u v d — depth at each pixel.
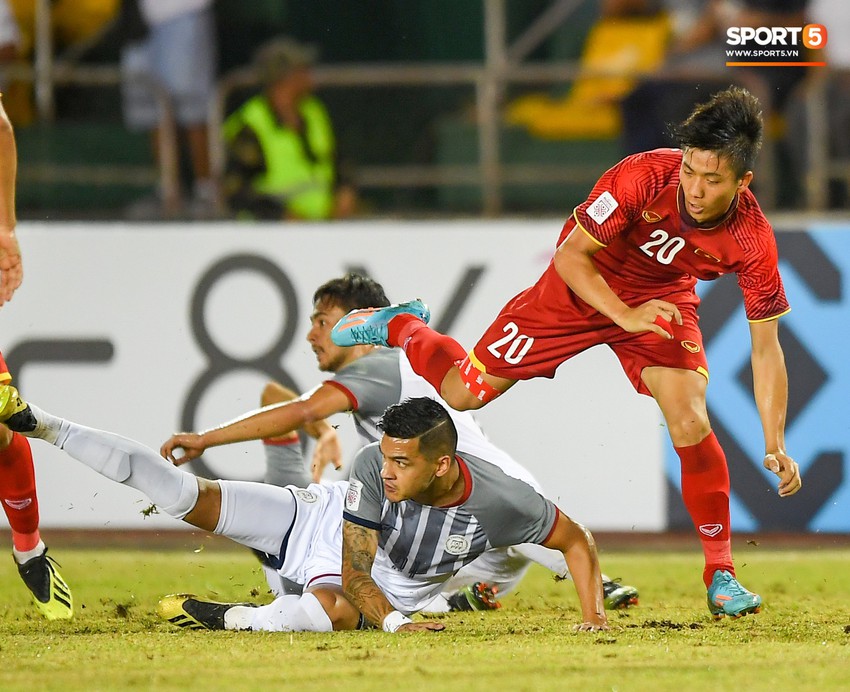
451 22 33.25
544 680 10.81
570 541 14.35
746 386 24.58
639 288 15.47
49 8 28.89
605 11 31.31
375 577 14.64
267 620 14.19
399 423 13.45
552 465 24.44
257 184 27.83
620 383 24.55
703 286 24.59
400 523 14.18
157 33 29.58
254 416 15.73
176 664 11.76
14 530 15.44
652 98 28.59
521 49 31.53
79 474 24.03
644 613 16.28
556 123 30.89
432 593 14.90
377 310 16.81
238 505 14.96
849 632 14.05
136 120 29.55
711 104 13.41
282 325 24.75
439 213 28.92
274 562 15.35
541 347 15.68
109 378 24.59
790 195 29.47
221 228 24.81
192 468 24.27
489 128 28.23
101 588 18.67
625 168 14.46
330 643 13.05
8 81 28.34
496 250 25.09
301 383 24.73
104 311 24.64
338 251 24.91
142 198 29.36
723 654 12.29
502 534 14.20
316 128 28.22
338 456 17.47
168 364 24.66
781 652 12.45
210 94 29.53
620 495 24.52
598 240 14.45
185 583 19.31
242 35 32.97
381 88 31.39
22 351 24.53
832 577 20.45
